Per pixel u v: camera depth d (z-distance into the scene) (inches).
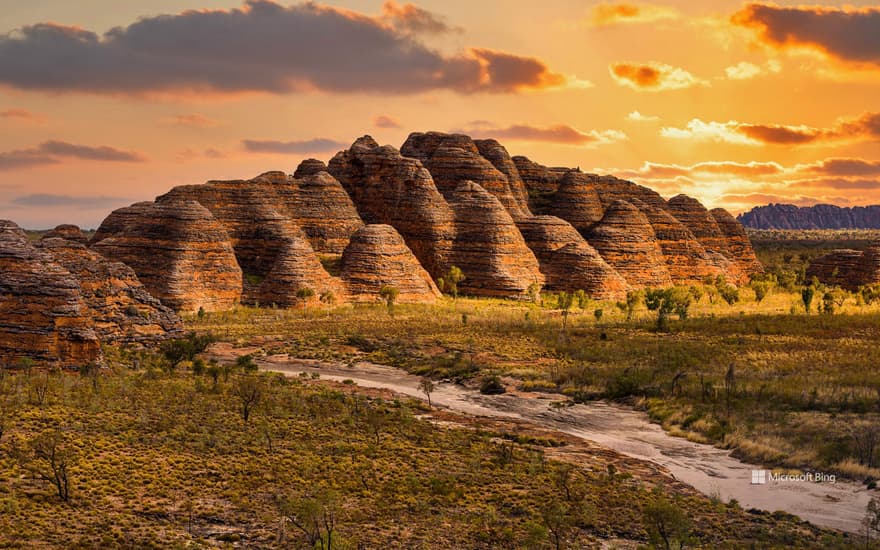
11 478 1732.3
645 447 2304.4
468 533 1596.9
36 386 2482.8
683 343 3870.6
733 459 2177.7
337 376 3348.9
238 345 3991.1
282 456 2036.2
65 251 3535.9
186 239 5359.3
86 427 2154.3
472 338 4097.0
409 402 2805.1
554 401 2854.3
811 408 2578.7
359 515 1670.8
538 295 5979.3
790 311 5059.1
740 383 2906.0
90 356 2869.1
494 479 1952.5
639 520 1691.7
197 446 2066.9
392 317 4904.0
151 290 5196.9
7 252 2942.9
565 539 1584.6
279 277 5423.2
